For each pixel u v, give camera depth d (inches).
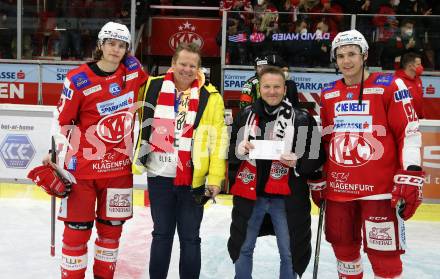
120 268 175.0
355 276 143.3
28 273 168.4
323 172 143.9
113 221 145.8
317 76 315.3
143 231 214.8
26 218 230.8
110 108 142.6
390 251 132.7
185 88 147.6
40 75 333.1
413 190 126.5
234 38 315.6
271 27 314.3
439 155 262.8
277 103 139.1
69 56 335.9
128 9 333.7
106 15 334.3
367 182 133.1
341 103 136.5
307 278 171.6
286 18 313.6
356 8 365.4
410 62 225.6
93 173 142.3
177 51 143.3
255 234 142.9
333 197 138.3
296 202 138.9
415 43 312.5
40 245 195.6
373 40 313.7
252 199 139.4
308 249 140.8
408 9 362.3
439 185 263.6
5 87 335.9
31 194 267.3
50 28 334.6
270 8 366.6
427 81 314.0
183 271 148.4
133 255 187.6
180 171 142.4
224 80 318.7
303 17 313.6
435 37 311.7
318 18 313.3
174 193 146.0
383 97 131.6
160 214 146.4
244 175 140.9
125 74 144.1
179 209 146.9
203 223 229.8
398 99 130.3
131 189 148.9
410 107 130.3
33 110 274.7
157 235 146.9
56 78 333.1
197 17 405.7
